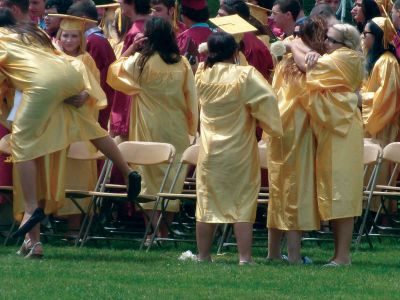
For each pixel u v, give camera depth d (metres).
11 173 29.58
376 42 33.62
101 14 38.28
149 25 29.47
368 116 33.69
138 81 29.50
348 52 25.64
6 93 25.83
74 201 29.38
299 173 25.77
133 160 28.88
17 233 24.59
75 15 31.45
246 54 32.22
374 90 33.69
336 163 25.64
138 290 21.55
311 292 22.02
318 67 25.48
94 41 31.81
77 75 25.17
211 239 26.03
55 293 21.00
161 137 29.73
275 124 25.12
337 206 25.59
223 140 25.33
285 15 33.53
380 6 34.81
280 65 26.17
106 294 21.00
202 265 25.12
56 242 29.80
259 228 33.00
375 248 29.95
